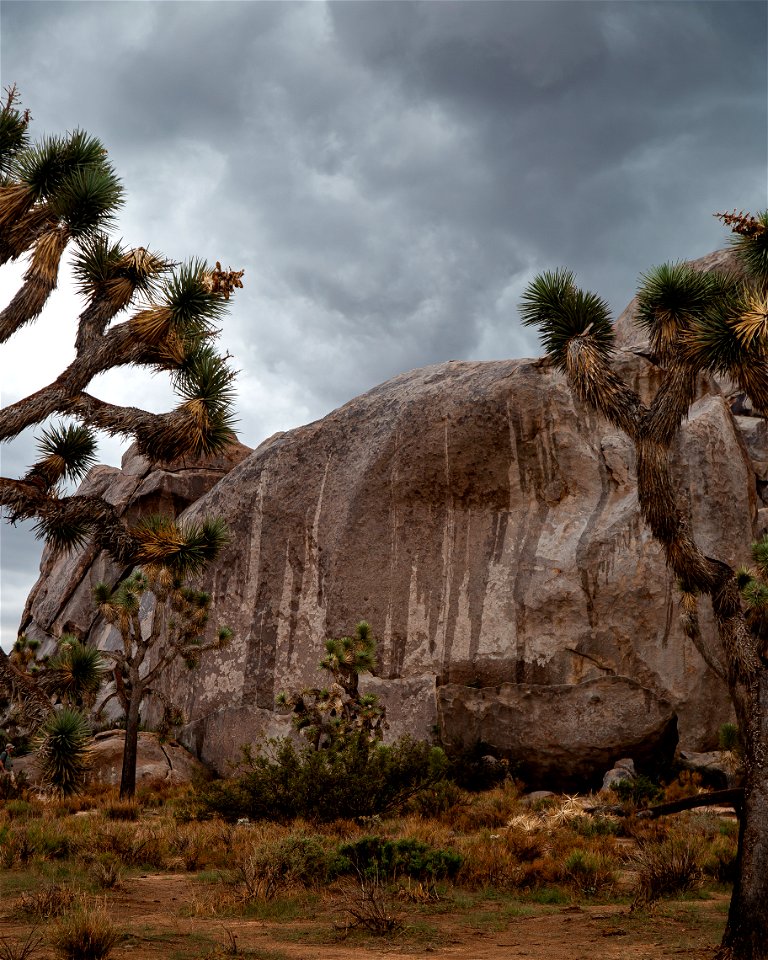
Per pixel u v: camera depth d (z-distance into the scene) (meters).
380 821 17.03
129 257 8.88
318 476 36.34
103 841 14.02
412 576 32.75
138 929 8.12
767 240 9.37
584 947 7.59
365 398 37.47
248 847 13.48
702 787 23.88
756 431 33.69
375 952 7.35
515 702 28.66
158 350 9.07
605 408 8.94
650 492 8.57
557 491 31.70
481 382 33.75
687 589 8.72
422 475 33.44
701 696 27.53
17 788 23.80
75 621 44.16
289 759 18.38
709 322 8.93
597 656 28.89
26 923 8.09
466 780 27.02
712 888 11.09
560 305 9.66
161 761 31.03
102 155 9.09
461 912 9.61
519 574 30.86
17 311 8.05
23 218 8.67
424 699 30.25
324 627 33.69
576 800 21.75
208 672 35.72
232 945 7.40
